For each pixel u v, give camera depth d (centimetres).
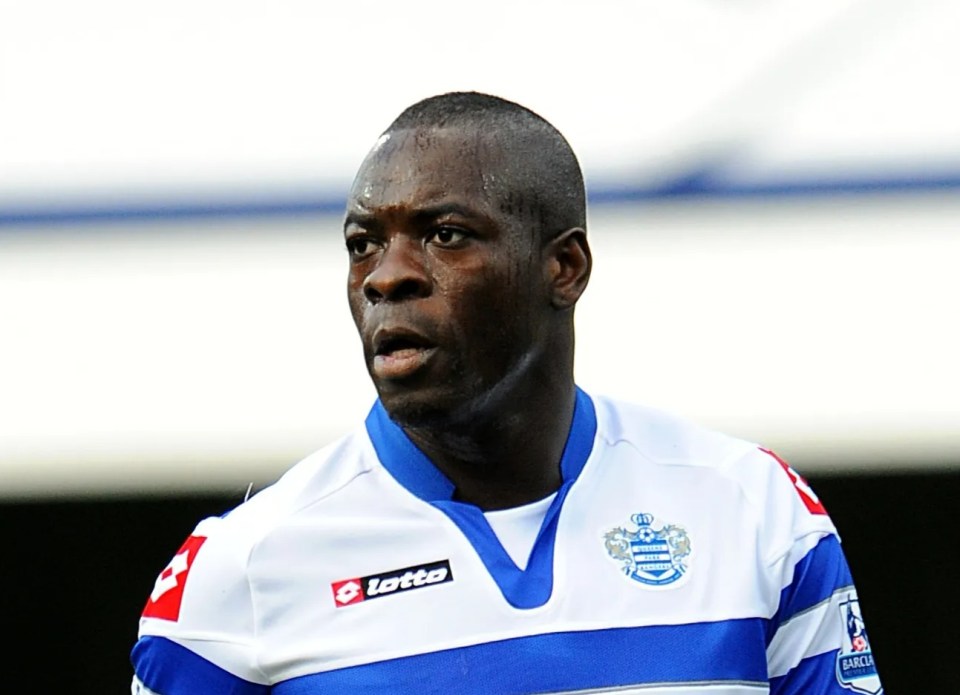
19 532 1859
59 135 1526
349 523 782
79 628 1877
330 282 1545
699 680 750
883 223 1535
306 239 1539
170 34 1523
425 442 786
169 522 1855
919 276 1540
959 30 1525
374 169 753
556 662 745
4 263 1532
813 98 1534
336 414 1545
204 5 1524
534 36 1531
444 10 1523
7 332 1541
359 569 773
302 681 756
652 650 753
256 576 771
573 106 1531
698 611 766
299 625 764
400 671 745
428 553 773
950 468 1599
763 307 1549
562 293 784
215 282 1546
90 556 1864
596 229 1548
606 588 766
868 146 1529
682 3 1531
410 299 738
